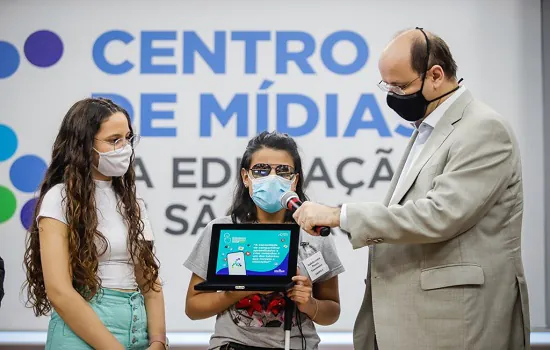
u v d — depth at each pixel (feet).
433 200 7.14
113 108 8.05
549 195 13.60
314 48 13.89
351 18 13.94
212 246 8.00
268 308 8.24
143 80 13.91
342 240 13.65
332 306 8.61
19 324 13.60
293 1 13.94
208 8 13.98
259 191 8.32
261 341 8.19
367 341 7.97
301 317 8.39
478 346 7.24
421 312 7.36
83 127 7.84
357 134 13.79
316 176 13.75
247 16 13.96
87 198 7.73
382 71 7.69
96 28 13.99
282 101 13.85
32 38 13.98
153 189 13.79
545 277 13.53
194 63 13.92
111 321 7.66
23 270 13.66
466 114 7.55
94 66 13.94
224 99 13.88
